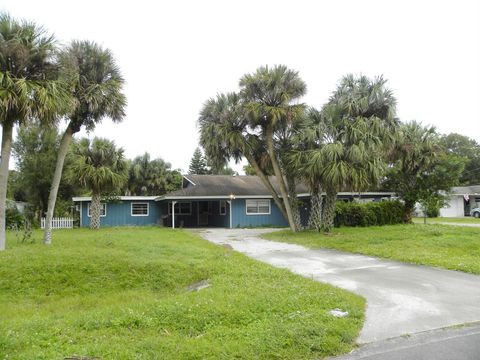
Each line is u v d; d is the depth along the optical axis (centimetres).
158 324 514
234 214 2633
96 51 1336
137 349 421
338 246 1373
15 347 429
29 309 711
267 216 2702
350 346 453
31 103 1053
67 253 1028
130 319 523
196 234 2014
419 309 600
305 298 637
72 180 2284
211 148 1983
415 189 2181
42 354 402
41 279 870
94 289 852
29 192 2588
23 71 1116
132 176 4019
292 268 980
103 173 2225
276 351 426
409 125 2189
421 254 1142
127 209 2866
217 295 660
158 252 1144
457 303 636
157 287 868
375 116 1800
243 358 411
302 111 1831
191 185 2920
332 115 1795
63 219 2570
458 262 1005
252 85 1873
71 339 456
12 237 1527
